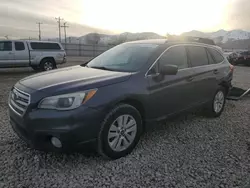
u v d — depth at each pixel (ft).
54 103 9.24
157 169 10.01
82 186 8.77
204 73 15.30
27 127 9.47
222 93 17.69
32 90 9.79
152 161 10.65
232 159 11.01
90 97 9.62
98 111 9.70
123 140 10.86
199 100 15.30
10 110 10.77
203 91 15.46
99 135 9.93
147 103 11.60
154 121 12.30
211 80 15.99
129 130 11.06
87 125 9.46
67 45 129.70
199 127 15.20
